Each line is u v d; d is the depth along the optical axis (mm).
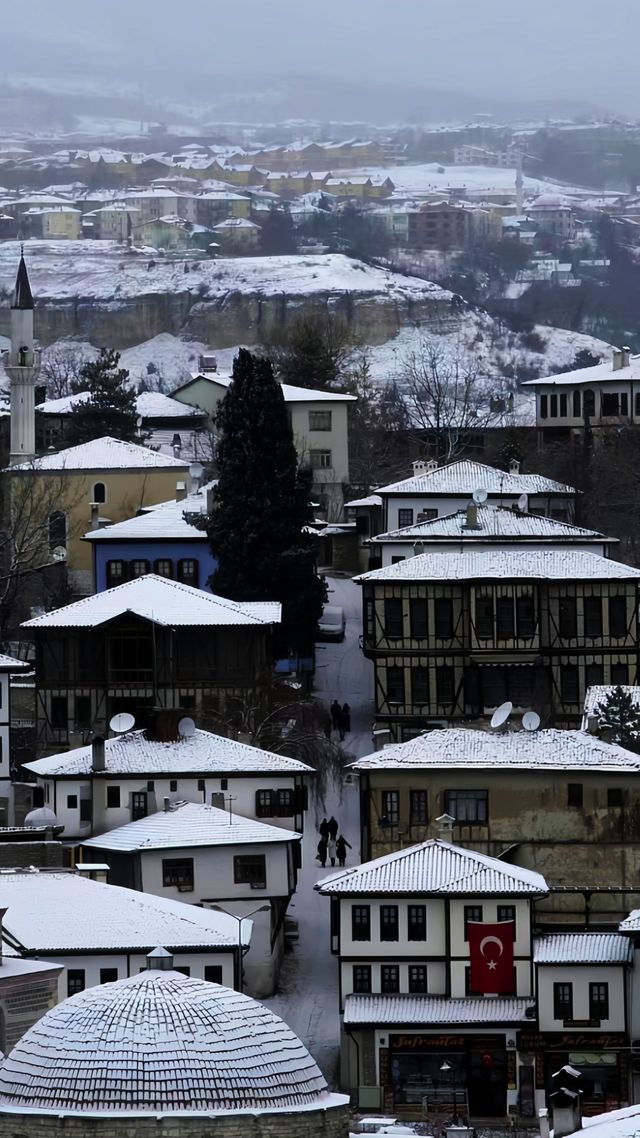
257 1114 94062
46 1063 94688
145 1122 93188
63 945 184500
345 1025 196625
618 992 197500
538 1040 196875
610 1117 108000
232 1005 97062
